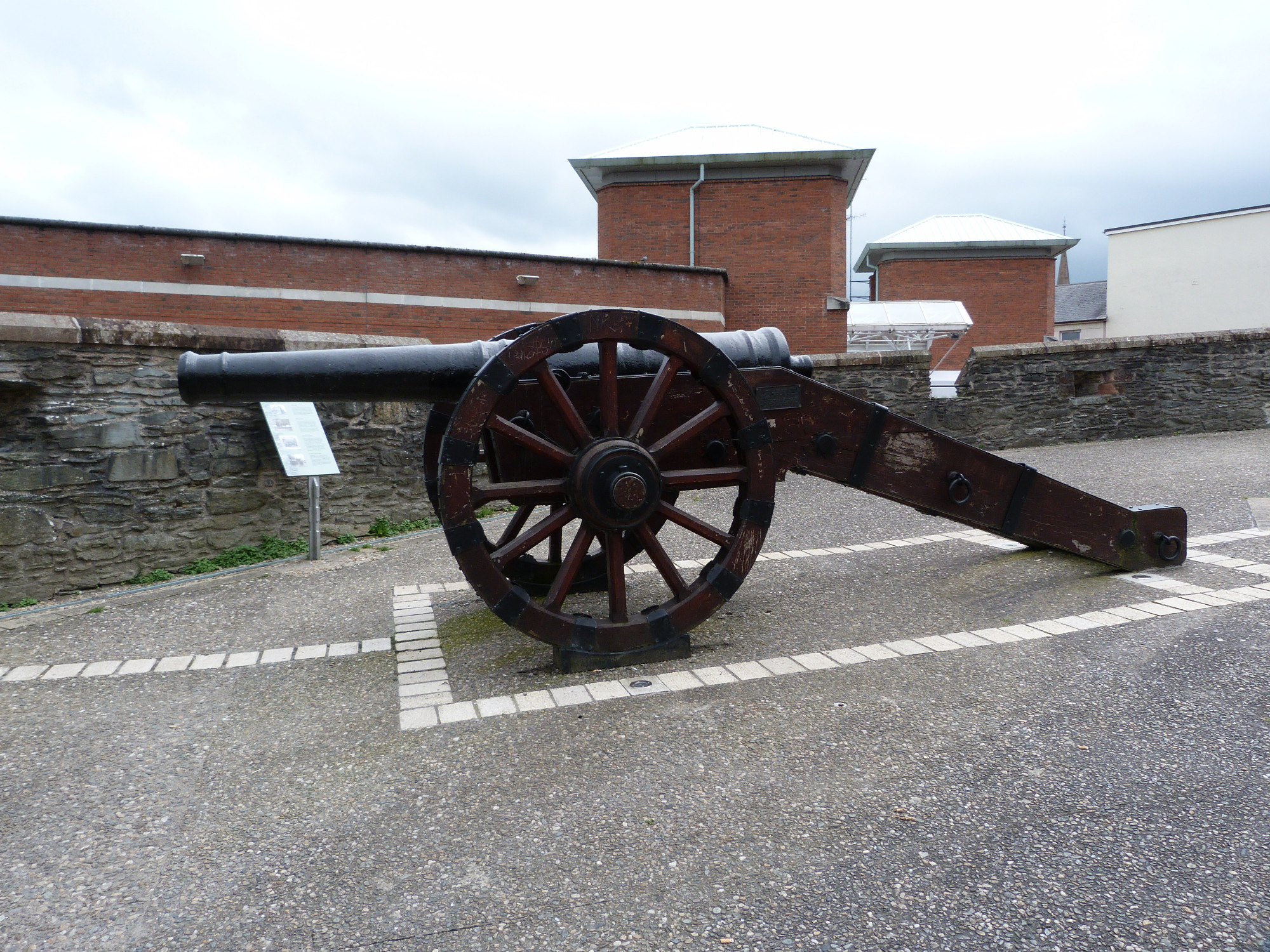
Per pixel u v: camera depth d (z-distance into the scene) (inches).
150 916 80.9
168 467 243.6
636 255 763.4
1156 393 446.6
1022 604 171.9
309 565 238.5
